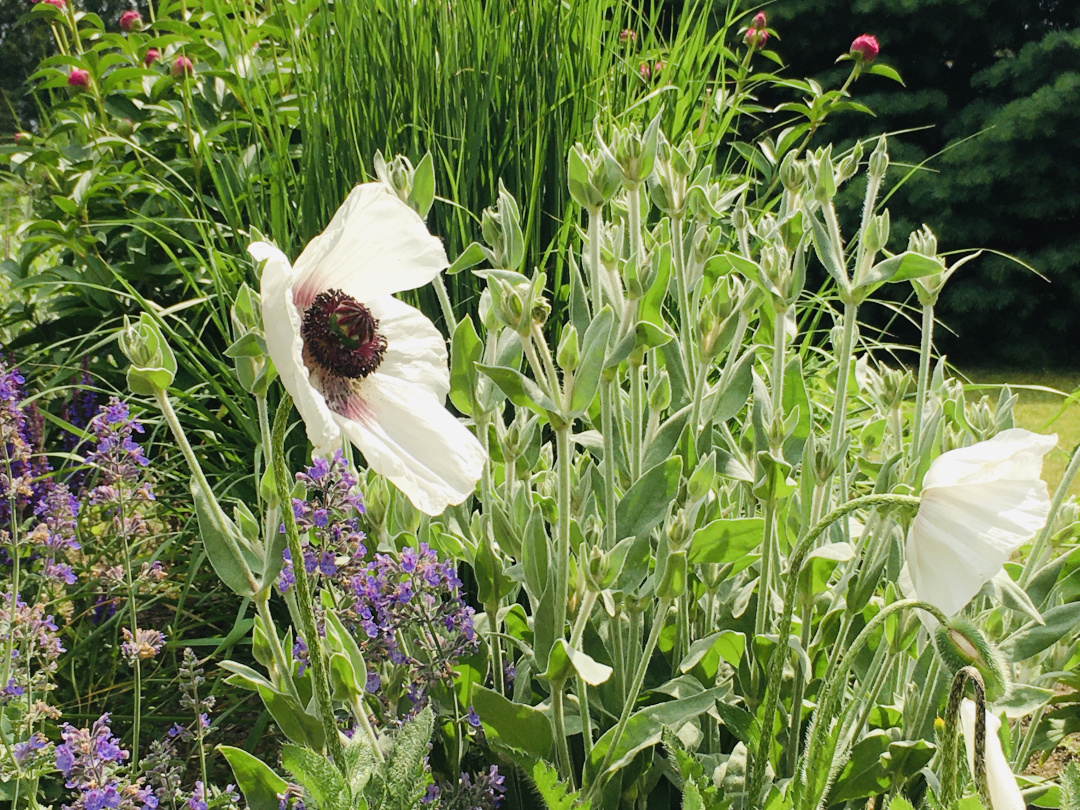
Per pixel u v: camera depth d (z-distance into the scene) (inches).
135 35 75.2
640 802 35.1
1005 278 161.9
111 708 46.3
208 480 56.1
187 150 69.2
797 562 27.6
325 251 25.5
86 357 61.2
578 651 31.7
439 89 57.7
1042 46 155.3
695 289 42.2
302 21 66.0
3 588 42.0
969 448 26.5
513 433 36.2
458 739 35.2
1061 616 33.5
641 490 34.4
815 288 148.1
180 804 35.9
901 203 163.9
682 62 72.1
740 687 35.6
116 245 68.1
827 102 74.1
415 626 35.8
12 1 282.8
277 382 53.2
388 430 26.7
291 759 26.2
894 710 35.1
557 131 58.0
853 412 64.4
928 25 164.4
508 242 37.1
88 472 52.6
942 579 26.6
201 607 54.4
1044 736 38.1
